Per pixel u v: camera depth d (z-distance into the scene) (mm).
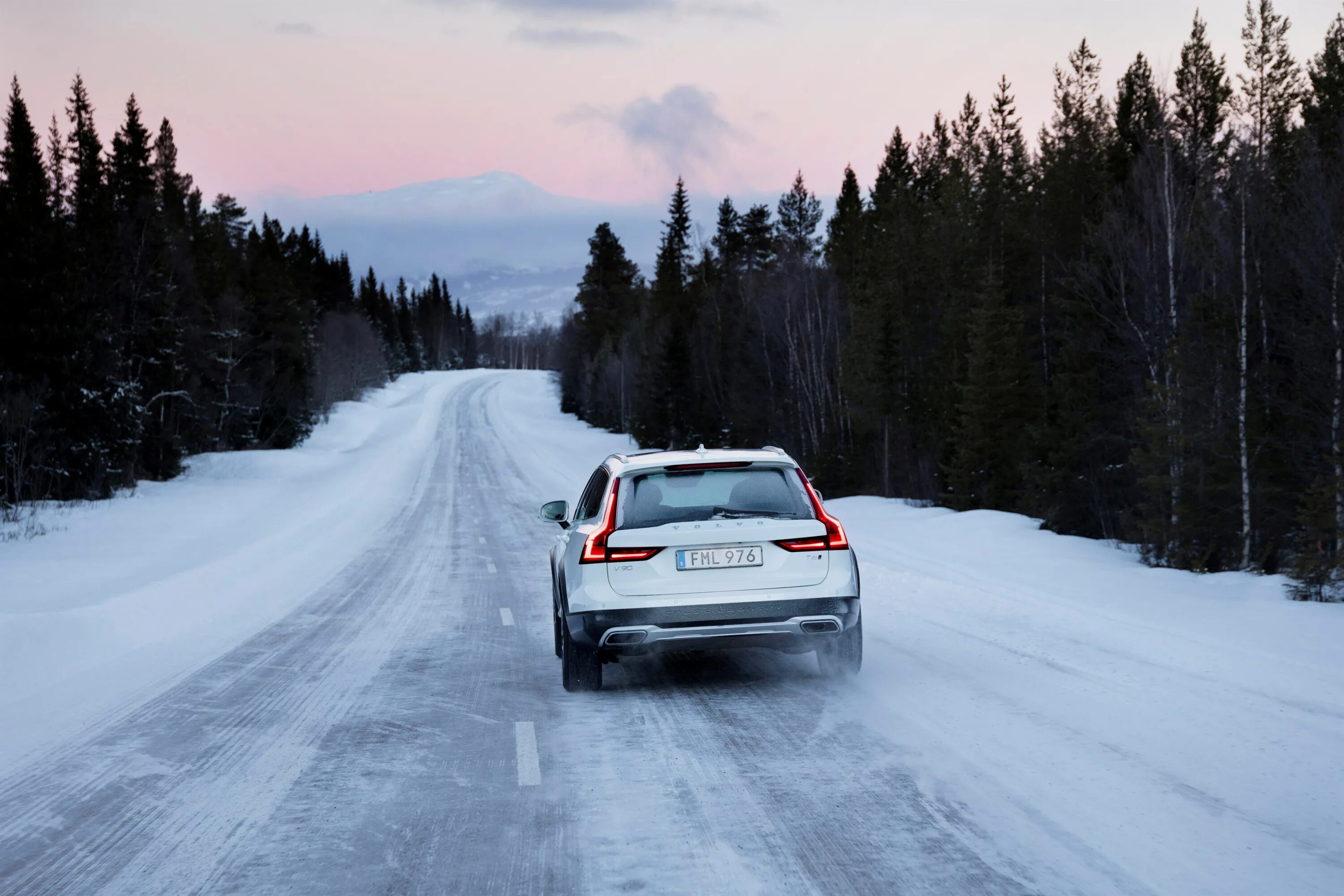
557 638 9984
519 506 37812
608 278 122062
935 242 49156
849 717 6938
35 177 41562
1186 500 21969
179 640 11945
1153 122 31938
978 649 9273
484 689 8586
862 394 46500
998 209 47844
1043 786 5273
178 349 55500
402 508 36875
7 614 11234
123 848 4863
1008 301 45031
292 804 5477
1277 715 6523
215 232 84875
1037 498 32250
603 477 8594
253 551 21328
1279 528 23500
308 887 4285
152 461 49375
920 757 5895
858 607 7898
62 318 38438
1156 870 4137
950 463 37875
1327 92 31875
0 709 8312
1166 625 9922
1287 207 26250
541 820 5066
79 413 38719
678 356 77125
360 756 6457
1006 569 15531
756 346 67125
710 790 5434
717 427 75312
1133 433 31219
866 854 4422
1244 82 26547
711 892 4086
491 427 96062
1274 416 25359
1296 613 10547
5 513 30391
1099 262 34281
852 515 29578
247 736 7105
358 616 13750
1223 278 26062
